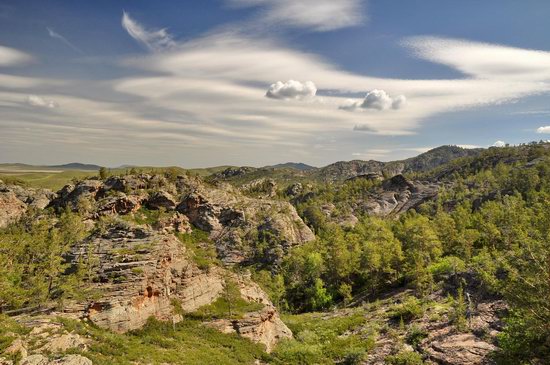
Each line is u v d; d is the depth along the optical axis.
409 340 47.53
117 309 42.72
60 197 159.62
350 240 128.00
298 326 67.38
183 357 38.44
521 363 26.62
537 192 148.38
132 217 145.38
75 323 36.62
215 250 148.38
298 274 122.81
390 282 90.25
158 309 47.97
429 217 174.12
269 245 150.50
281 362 46.78
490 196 175.75
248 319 52.25
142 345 39.06
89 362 28.80
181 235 150.62
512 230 84.56
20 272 49.38
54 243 54.88
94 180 164.88
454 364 37.72
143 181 169.00
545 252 26.48
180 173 188.38
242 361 43.50
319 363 47.19
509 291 27.97
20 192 163.12
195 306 53.28
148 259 51.34
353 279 107.56
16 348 26.84
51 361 26.84
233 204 173.88
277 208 178.50
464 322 45.38
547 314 25.23
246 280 67.94
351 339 54.06
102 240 57.34
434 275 78.69
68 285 42.03
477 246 98.38
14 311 40.28
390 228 158.38
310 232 172.00
